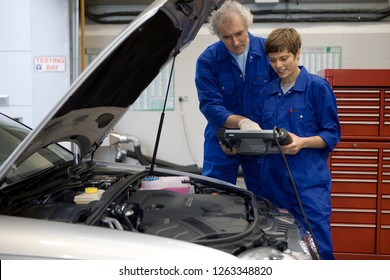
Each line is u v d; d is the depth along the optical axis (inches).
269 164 83.6
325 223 80.0
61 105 48.5
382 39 158.9
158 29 59.2
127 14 164.4
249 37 95.4
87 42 165.2
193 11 64.9
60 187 64.2
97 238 45.0
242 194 71.7
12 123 79.5
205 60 96.8
